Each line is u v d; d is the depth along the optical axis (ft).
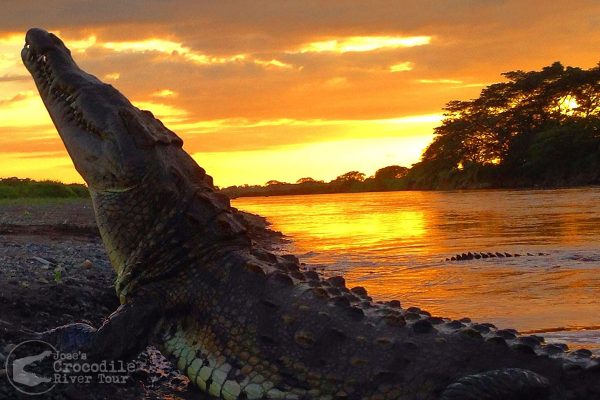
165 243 17.67
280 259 18.71
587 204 108.37
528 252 44.37
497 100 291.79
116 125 18.39
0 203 106.42
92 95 18.88
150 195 18.02
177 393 17.16
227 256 17.67
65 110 19.47
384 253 47.60
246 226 19.12
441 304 27.66
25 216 70.54
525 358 15.05
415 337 15.74
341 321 16.17
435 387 14.96
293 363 15.87
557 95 276.41
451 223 78.07
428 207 128.26
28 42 20.02
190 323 17.15
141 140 18.30
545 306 26.71
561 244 48.73
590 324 23.58
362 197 252.83
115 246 18.49
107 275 28.55
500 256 42.39
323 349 15.81
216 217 18.19
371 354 15.53
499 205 120.26
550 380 14.66
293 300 16.63
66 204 104.42
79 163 19.01
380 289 31.81
